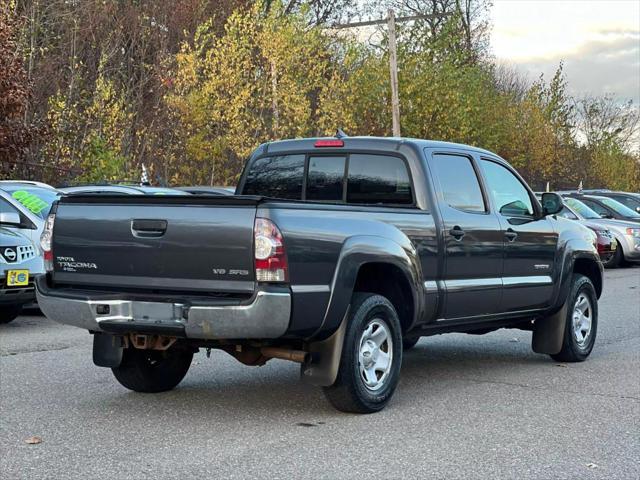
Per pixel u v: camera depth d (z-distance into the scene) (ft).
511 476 17.30
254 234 19.42
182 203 20.31
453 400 24.09
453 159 25.71
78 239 21.66
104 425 20.95
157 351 23.79
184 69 92.63
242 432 20.39
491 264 26.30
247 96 92.38
